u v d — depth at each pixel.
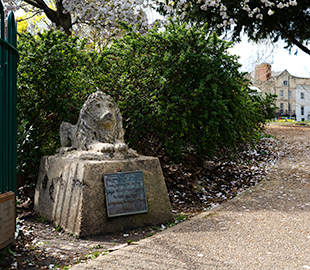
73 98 6.25
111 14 10.06
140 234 4.12
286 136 14.16
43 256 3.46
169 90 6.36
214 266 2.97
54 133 6.73
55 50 6.02
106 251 3.49
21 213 5.09
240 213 4.71
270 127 18.47
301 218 4.39
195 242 3.60
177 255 3.24
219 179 7.28
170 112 6.31
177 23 6.86
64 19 11.67
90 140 4.70
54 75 6.02
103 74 6.80
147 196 4.46
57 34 6.31
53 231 4.30
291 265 2.97
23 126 5.91
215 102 6.27
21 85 5.97
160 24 9.77
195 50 6.52
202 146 6.82
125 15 10.09
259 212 4.73
